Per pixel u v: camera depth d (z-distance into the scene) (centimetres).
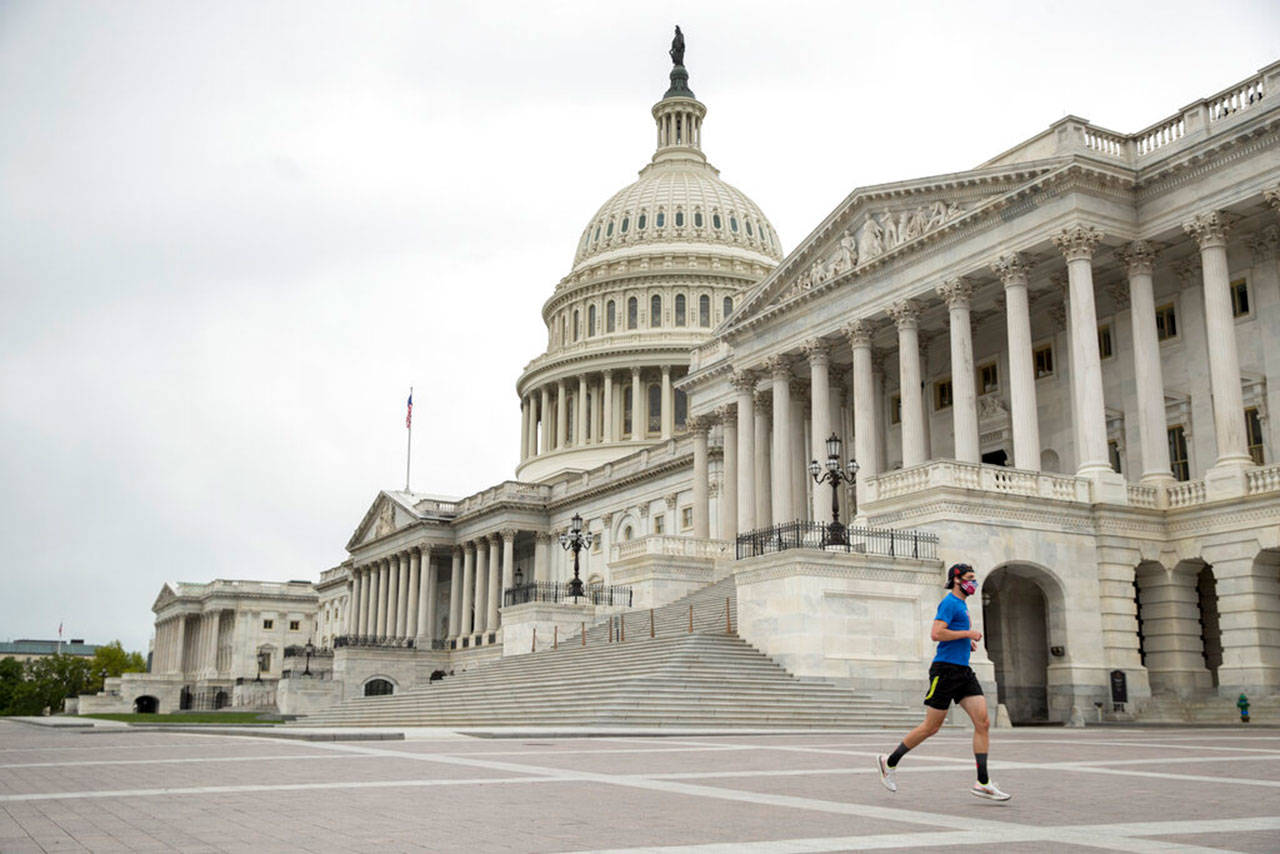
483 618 11269
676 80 15788
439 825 1120
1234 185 4319
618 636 5266
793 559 3838
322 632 16462
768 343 6309
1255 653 3997
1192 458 4700
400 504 12550
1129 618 4212
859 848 977
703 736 2839
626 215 14362
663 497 9369
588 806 1270
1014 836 1049
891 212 5538
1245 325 4553
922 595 3959
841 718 3491
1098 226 4578
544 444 13500
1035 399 4791
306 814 1200
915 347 5347
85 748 2391
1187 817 1189
